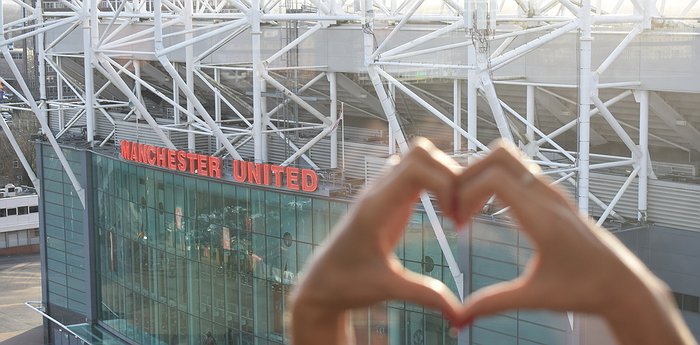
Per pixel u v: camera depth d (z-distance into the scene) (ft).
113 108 215.31
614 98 119.34
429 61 139.13
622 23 118.21
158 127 162.71
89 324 192.85
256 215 149.48
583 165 109.19
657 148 133.18
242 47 167.53
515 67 128.16
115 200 181.88
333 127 152.97
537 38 117.19
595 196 119.75
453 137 144.46
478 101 137.28
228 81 173.88
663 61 115.24
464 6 108.88
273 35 163.22
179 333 168.25
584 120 108.58
